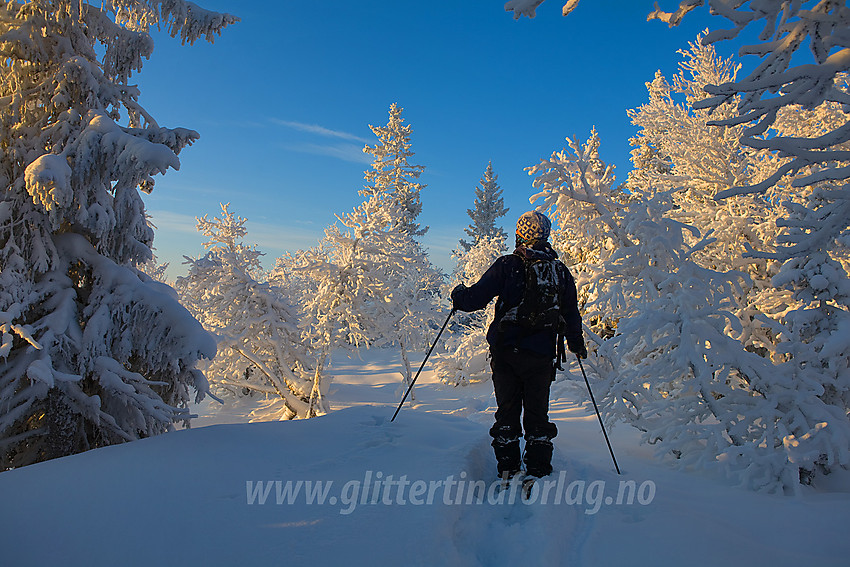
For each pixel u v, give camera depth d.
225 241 13.28
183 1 5.61
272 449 2.57
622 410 4.03
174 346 5.02
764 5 1.85
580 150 4.97
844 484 3.05
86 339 4.73
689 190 9.86
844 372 3.53
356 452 2.57
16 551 1.47
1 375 4.55
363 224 14.08
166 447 2.49
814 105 1.96
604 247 5.18
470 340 17.25
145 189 5.70
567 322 2.70
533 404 2.56
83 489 1.95
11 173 5.01
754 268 5.97
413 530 1.65
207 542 1.56
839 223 2.58
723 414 3.50
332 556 1.49
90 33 5.52
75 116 4.95
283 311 13.23
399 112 39.12
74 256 5.12
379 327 14.68
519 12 2.16
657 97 15.44
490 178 44.53
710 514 2.25
